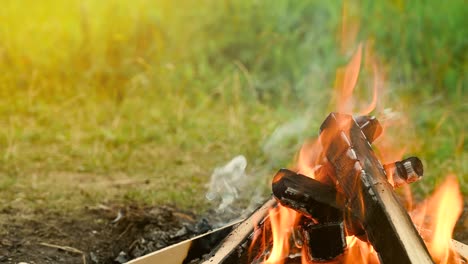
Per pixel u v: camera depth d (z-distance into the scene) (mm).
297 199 2947
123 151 5805
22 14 7898
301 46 7820
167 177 5293
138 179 5234
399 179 3082
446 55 7375
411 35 7609
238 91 7133
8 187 4945
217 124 6449
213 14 8258
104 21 7922
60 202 4711
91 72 7363
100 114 6605
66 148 5824
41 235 4219
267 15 8211
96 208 4633
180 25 8125
